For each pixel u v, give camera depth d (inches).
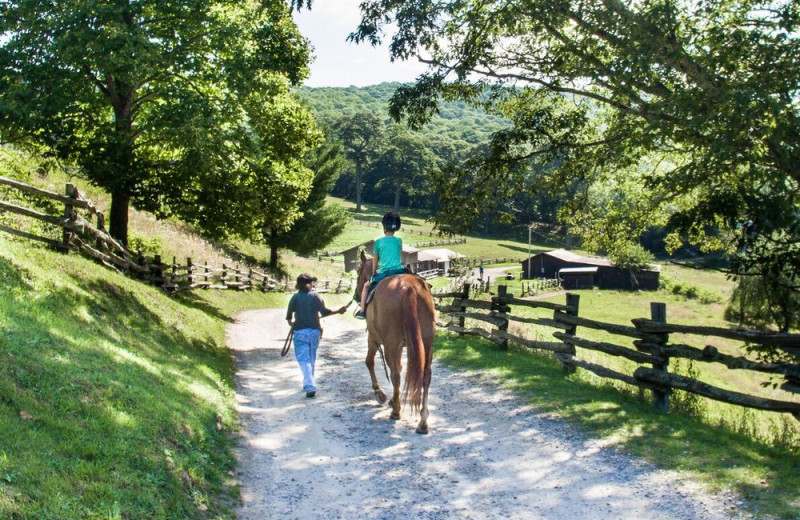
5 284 296.8
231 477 223.8
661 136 434.0
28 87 541.6
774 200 430.9
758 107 348.5
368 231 4160.9
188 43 627.5
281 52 701.3
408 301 270.4
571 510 202.4
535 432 282.2
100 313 366.3
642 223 690.8
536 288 2406.5
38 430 170.9
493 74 569.6
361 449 264.1
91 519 142.9
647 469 231.8
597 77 499.2
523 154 623.5
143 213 1199.6
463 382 385.1
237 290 1111.0
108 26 522.3
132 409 219.9
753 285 611.5
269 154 745.6
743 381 828.0
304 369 357.4
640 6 443.5
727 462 231.1
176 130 561.0
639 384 319.3
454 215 616.4
